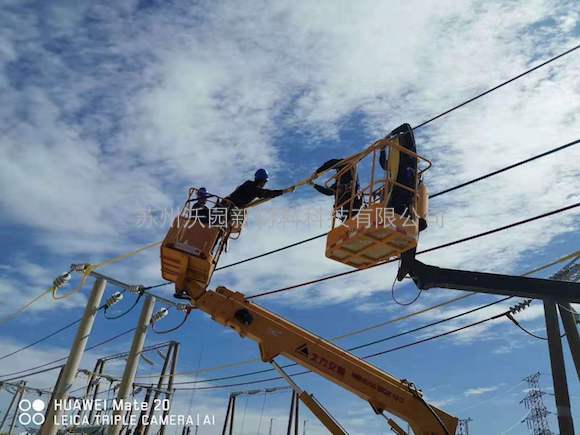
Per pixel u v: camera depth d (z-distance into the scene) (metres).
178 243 10.20
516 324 13.59
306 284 11.73
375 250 8.80
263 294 10.48
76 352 19.77
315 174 10.26
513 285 9.60
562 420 13.34
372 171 8.84
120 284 21.86
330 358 9.62
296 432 37.53
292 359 9.76
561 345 14.05
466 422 36.94
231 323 10.10
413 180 8.79
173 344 29.84
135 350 22.25
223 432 34.44
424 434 9.05
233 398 35.53
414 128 9.36
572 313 14.20
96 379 30.58
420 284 9.72
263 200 10.95
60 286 18.56
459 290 9.83
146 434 27.22
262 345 9.84
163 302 23.28
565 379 13.66
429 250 10.55
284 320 10.25
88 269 18.53
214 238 10.37
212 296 10.34
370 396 9.30
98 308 20.94
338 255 9.29
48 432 18.28
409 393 9.33
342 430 8.88
